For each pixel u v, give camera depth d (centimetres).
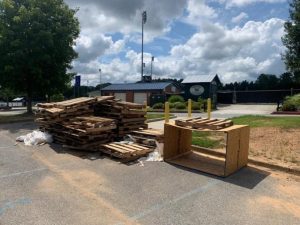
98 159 809
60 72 1964
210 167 723
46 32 1775
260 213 480
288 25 1364
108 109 1042
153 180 634
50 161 784
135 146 855
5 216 454
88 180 630
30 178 637
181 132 838
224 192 568
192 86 3506
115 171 697
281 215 474
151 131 977
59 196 538
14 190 564
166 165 747
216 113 2356
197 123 721
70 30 1966
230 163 670
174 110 2572
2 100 5322
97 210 481
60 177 648
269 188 592
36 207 488
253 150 855
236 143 689
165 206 502
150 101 3484
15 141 1056
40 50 1795
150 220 450
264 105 3744
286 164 722
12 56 1775
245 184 614
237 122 1365
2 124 1558
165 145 785
